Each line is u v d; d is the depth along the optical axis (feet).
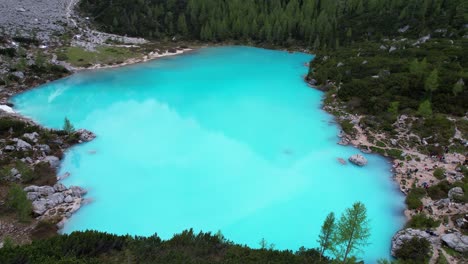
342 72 390.01
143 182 219.00
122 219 189.57
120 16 576.20
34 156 232.32
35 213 181.16
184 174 227.81
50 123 288.92
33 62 398.62
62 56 427.74
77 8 615.57
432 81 292.20
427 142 261.24
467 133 259.19
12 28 476.54
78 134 264.11
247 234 183.93
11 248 125.80
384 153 256.11
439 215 186.70
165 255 134.41
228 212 198.49
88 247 134.62
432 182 219.82
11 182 203.31
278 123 298.97
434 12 495.00
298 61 489.26
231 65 457.27
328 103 338.95
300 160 247.29
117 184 216.13
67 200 195.62
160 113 311.47
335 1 621.72
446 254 157.17
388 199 210.38
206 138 271.08
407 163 242.78
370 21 543.39
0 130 256.32
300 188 219.00
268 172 233.14
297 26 590.96
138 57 465.06
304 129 290.56
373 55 427.33
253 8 611.47
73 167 230.48
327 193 215.10
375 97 322.55
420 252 159.33
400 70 360.69
